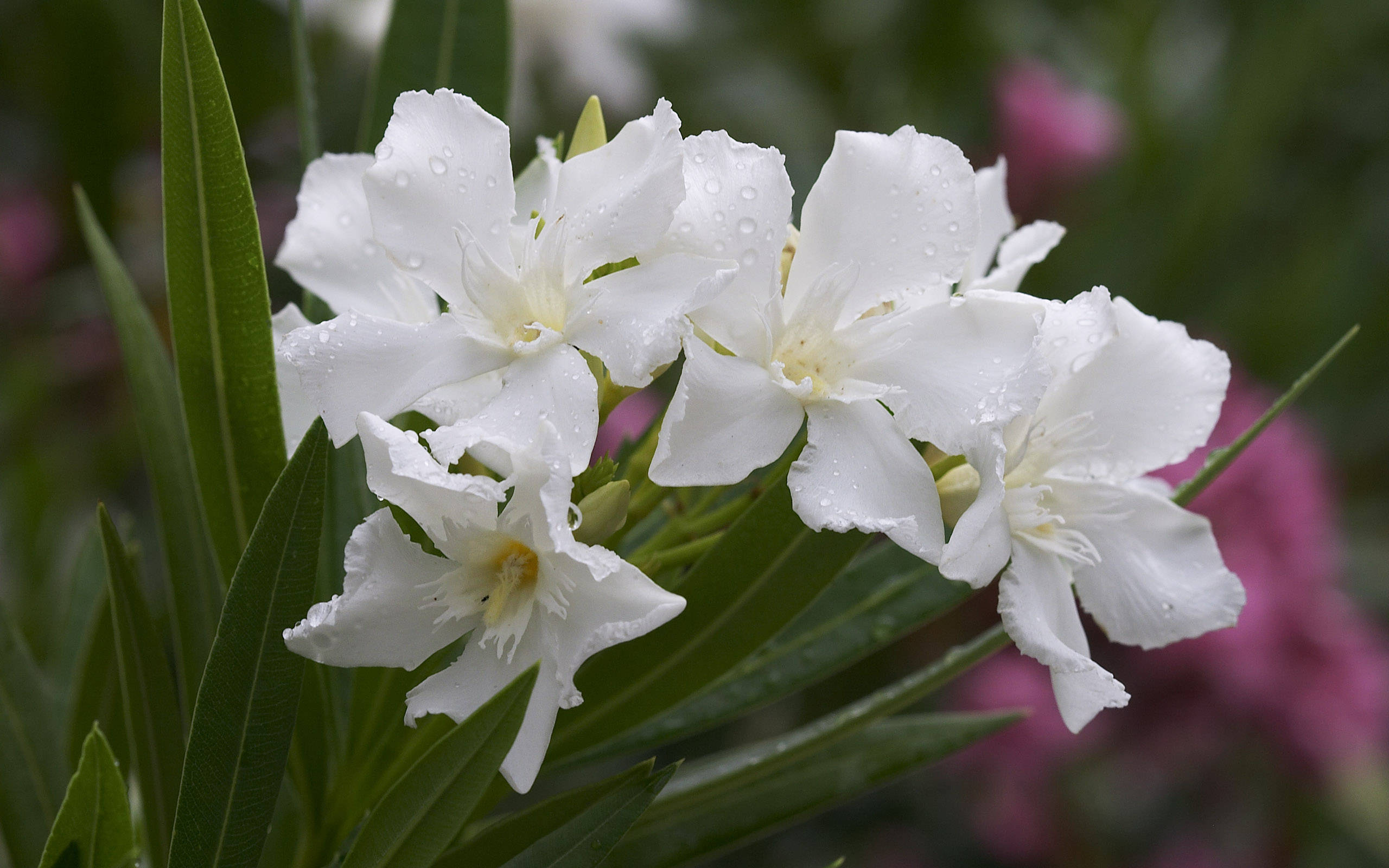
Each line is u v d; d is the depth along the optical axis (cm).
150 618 37
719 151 36
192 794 35
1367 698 61
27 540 60
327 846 38
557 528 34
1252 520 62
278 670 35
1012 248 39
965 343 36
